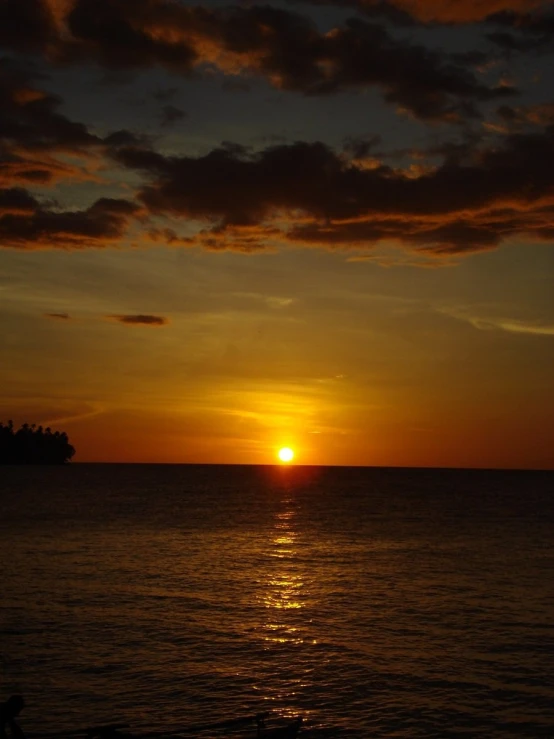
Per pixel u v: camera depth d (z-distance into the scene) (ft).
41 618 100.12
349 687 72.64
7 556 160.97
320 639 90.94
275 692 71.05
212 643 88.69
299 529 235.81
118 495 424.05
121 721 63.41
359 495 467.93
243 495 449.89
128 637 90.84
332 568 150.92
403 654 84.28
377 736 60.59
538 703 68.13
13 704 47.75
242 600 115.14
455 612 107.14
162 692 70.79
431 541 203.10
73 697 69.21
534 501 409.90
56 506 326.44
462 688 72.28
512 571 147.64
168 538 203.10
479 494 493.36
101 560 157.38
